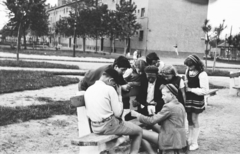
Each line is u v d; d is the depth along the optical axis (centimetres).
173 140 426
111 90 401
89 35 5512
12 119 683
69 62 2755
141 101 533
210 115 885
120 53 5809
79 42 7844
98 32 5309
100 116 393
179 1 5134
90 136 391
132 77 531
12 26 4859
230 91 1351
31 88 1176
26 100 948
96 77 490
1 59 2514
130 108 568
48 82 1340
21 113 734
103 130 395
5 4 4534
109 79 414
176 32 5184
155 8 4994
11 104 872
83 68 2198
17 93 1073
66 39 8819
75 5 5384
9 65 2012
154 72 506
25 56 3103
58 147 528
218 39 2617
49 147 525
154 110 513
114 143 420
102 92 398
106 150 405
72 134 612
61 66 2133
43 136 588
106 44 6519
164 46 5125
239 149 561
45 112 768
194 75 545
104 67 491
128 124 419
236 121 807
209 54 6259
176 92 434
